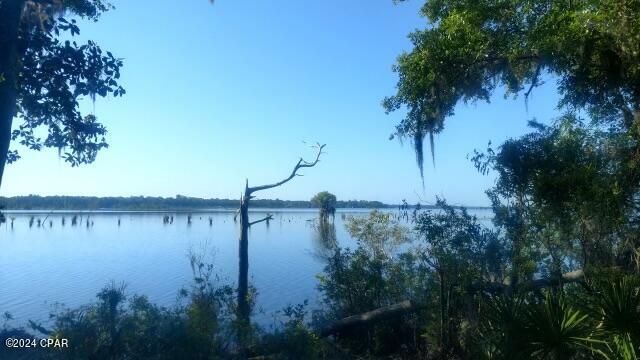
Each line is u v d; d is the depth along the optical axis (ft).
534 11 30.45
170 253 131.95
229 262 105.40
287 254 121.90
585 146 28.84
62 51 30.40
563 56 28.55
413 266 40.45
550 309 21.26
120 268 97.30
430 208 34.19
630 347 19.13
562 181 26.37
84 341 27.55
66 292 68.33
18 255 128.88
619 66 27.20
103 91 31.81
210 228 275.59
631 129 27.68
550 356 21.16
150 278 80.48
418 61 32.58
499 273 32.35
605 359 20.42
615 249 30.48
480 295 32.22
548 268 32.40
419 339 36.88
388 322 38.29
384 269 42.37
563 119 30.01
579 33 26.96
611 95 28.58
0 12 24.11
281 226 292.81
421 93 33.19
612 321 20.42
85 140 34.40
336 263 43.80
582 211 26.94
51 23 30.40
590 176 26.66
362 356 36.88
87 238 197.16
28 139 33.91
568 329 20.58
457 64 32.12
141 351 27.71
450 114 34.60
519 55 30.89
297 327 30.42
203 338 28.14
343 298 42.09
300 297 60.64
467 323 32.19
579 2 28.43
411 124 35.45
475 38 30.81
